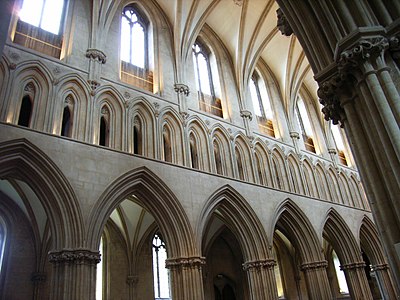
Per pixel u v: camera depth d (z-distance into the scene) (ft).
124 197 45.91
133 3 66.28
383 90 21.67
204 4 67.36
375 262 79.82
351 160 92.17
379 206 20.58
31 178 40.06
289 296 85.35
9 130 39.17
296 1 28.76
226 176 58.59
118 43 58.23
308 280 63.41
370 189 21.42
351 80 23.61
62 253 37.70
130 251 67.97
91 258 38.96
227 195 57.31
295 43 79.92
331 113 25.54
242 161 64.28
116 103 51.31
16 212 59.98
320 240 67.46
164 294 69.67
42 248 59.67
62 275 37.14
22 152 39.50
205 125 61.26
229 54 77.92
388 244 19.86
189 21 66.59
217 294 78.38
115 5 58.75
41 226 60.44
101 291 63.36
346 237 73.92
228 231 82.64
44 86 45.27
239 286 79.30
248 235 57.16
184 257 47.14
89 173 43.11
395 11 24.44
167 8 68.95
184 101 60.39
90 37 53.83
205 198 53.47
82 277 37.65
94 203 41.91
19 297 55.67
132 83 57.93
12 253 57.26
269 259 56.49
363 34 22.89
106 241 66.80
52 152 41.27
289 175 71.26
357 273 70.90
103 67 52.85
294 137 78.64
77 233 39.27
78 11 55.47
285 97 83.25
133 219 67.36
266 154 69.31
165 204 48.80
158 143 52.70
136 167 47.57
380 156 20.81
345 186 84.23
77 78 48.44
